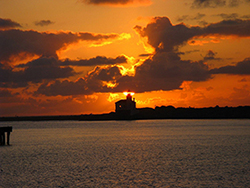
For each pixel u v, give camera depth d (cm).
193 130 10575
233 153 5059
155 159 4534
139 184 3175
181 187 3067
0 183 3247
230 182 3222
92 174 3591
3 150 5684
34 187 3097
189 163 4194
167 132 9788
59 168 3944
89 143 6850
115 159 4569
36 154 5162
